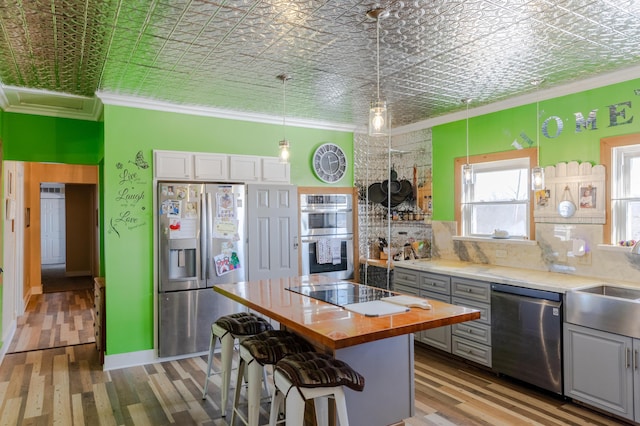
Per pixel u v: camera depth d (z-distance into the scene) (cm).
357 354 239
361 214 549
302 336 274
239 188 450
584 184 357
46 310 635
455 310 234
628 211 336
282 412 293
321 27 249
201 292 428
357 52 289
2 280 427
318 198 513
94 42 267
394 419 253
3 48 275
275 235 470
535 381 329
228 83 358
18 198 588
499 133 426
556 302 315
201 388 349
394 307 238
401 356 257
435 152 500
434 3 219
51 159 446
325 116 483
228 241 441
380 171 563
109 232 396
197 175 435
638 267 322
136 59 299
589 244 353
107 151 396
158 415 301
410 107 443
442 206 491
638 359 267
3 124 417
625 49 285
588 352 295
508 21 241
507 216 429
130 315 405
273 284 325
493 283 362
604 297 284
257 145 476
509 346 349
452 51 288
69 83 355
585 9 226
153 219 415
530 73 335
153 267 415
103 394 337
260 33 257
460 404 313
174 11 227
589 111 354
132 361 404
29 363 411
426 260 484
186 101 414
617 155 341
